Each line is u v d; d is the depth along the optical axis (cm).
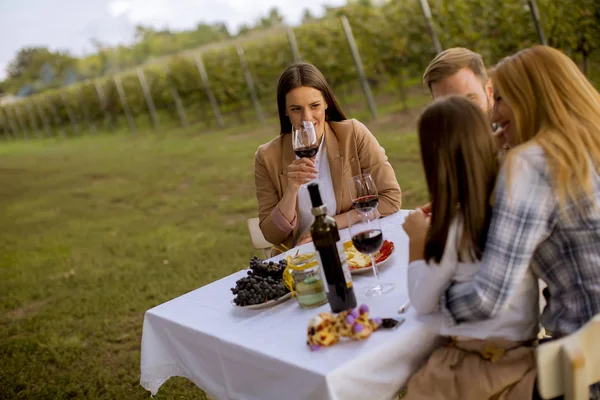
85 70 6212
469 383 147
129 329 395
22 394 329
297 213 261
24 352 385
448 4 906
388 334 150
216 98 1677
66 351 374
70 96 2662
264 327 170
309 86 255
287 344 156
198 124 1895
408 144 809
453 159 142
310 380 142
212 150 1252
